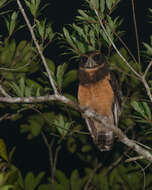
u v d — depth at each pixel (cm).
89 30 1126
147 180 1123
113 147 1175
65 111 1139
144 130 1043
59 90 1062
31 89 1053
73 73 1131
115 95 1138
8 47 1133
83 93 1132
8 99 873
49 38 1043
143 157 931
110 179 1132
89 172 1154
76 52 1068
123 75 1053
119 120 1125
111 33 1041
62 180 1145
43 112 1154
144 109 995
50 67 1131
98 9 1009
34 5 1030
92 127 1127
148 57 1034
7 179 815
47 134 1510
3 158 903
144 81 905
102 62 1116
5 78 1105
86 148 1209
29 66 1106
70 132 1087
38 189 1124
